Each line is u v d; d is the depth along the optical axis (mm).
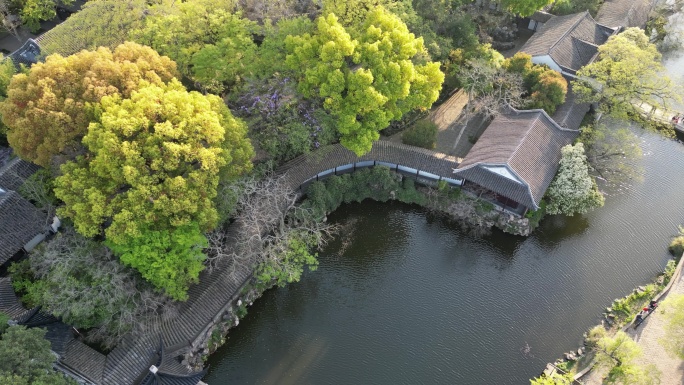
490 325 40250
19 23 61750
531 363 37969
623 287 42688
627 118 50031
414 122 52781
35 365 27578
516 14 66875
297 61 41250
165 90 36469
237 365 37688
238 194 37344
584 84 51906
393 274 43781
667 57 66688
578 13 60719
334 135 45938
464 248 45969
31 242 38531
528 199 43094
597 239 46281
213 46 42312
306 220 41719
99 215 31609
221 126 35469
